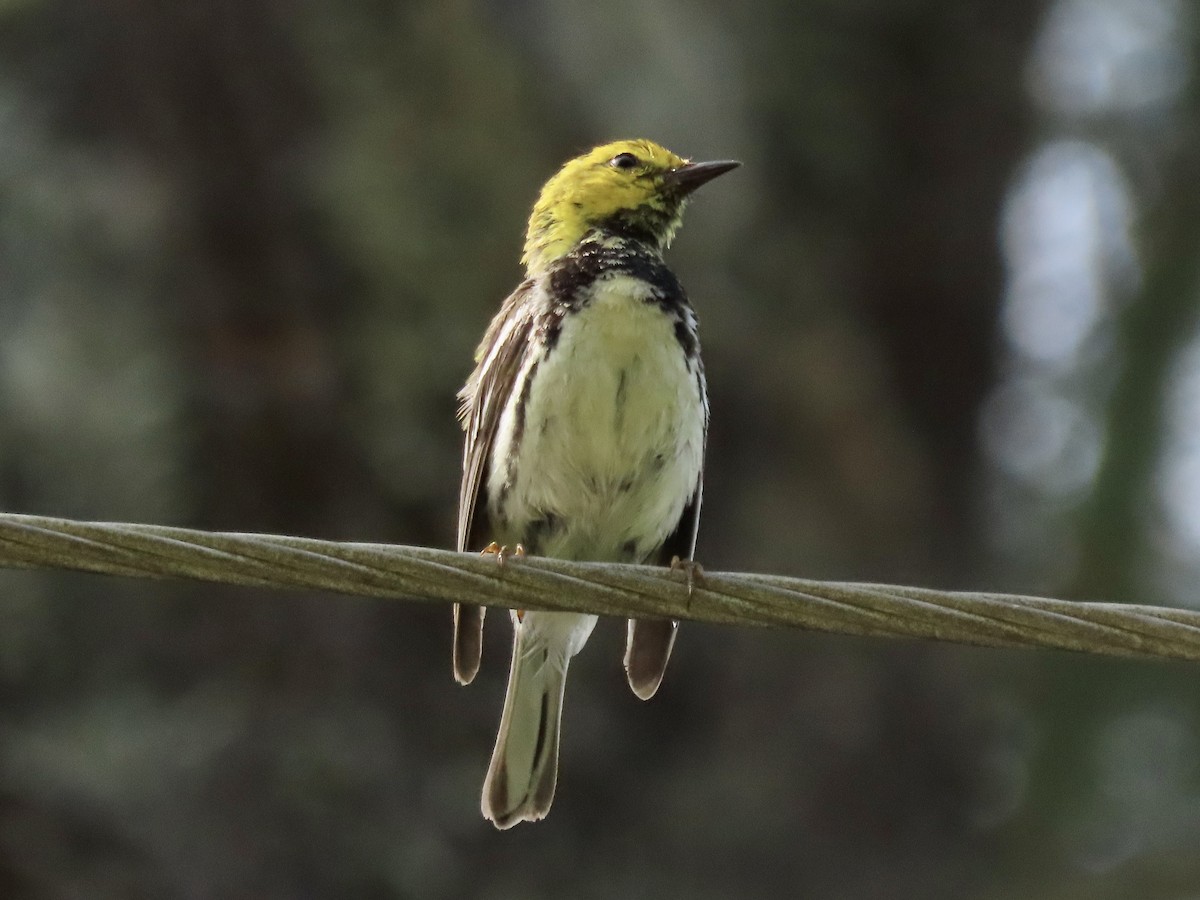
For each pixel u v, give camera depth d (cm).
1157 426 1895
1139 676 1741
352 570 686
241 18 1541
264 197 1538
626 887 1550
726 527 1781
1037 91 2083
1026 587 1939
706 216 1777
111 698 1452
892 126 2030
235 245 1531
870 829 1686
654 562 918
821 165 1958
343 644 1487
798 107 1942
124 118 1550
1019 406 2069
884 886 1662
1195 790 1703
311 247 1539
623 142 1016
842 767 1681
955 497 2009
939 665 1745
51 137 1560
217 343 1529
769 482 1811
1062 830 1709
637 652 894
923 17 2003
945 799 1731
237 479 1520
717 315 1778
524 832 1510
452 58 1614
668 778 1625
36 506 1502
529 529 880
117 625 1473
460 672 871
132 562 670
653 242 997
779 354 1827
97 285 1542
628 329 839
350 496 1529
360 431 1530
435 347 1545
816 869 1642
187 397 1519
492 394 870
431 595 695
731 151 1809
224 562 678
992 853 1734
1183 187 2000
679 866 1588
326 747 1444
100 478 1507
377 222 1546
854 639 1712
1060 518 1938
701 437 872
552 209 998
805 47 1945
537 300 860
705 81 1794
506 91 1631
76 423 1510
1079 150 2066
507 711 892
